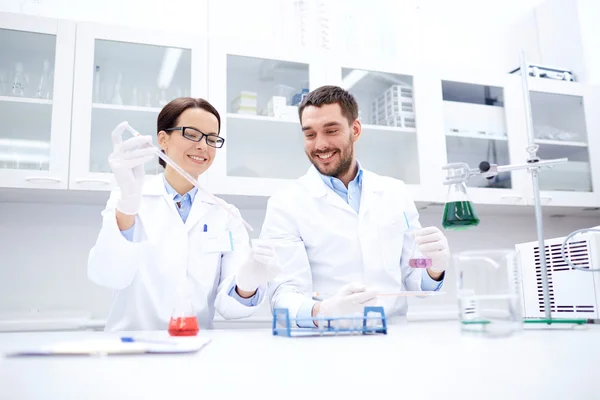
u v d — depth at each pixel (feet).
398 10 10.98
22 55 7.84
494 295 2.77
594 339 2.58
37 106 7.75
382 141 9.46
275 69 9.00
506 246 10.69
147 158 4.65
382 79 9.45
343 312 3.77
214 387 1.45
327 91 6.23
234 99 8.68
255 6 10.05
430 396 1.42
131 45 8.22
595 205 10.07
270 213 6.54
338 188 6.68
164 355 2.10
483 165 4.42
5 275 8.23
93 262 5.01
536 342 2.44
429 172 9.21
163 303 5.58
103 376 1.57
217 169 8.16
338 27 10.52
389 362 1.83
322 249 6.30
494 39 11.59
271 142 8.86
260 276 4.69
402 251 6.56
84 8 9.14
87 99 7.80
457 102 9.75
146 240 5.71
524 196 9.64
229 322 8.39
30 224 8.46
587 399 1.54
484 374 1.62
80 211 8.72
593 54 10.91
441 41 11.19
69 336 3.43
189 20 9.67
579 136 10.45
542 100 10.30
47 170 7.58
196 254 5.75
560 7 11.38
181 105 5.90
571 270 5.53
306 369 1.69
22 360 1.94
